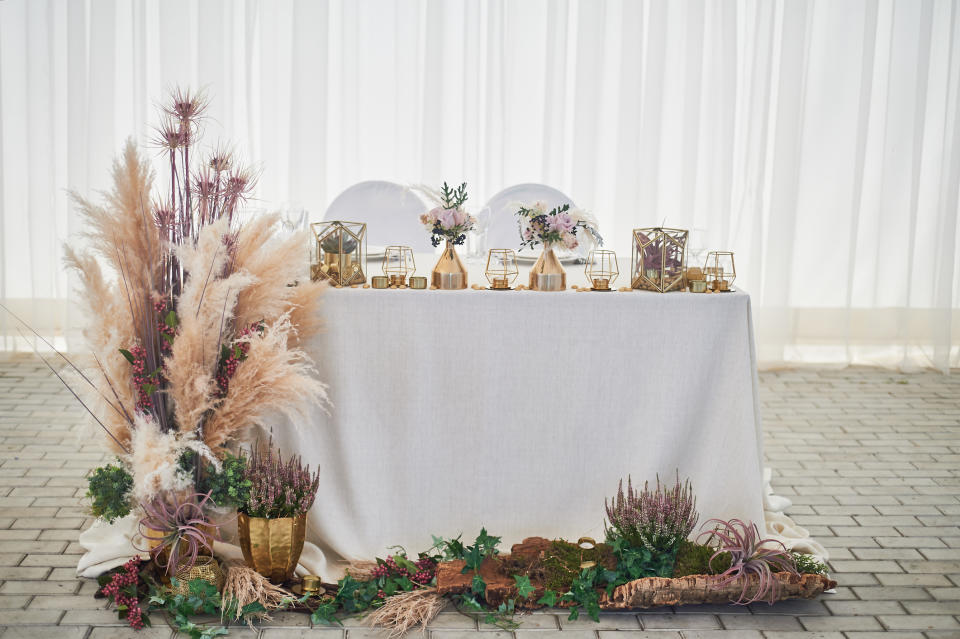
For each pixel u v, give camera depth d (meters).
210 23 5.08
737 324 2.99
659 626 2.72
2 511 3.34
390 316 2.95
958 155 5.36
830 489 3.81
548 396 3.01
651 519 2.86
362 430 3.00
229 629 2.64
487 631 2.67
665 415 3.02
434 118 5.28
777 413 4.78
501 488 3.06
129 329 2.73
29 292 5.37
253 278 2.70
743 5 5.35
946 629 2.75
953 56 5.36
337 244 2.98
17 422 4.26
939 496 3.76
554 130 5.34
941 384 5.34
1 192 5.18
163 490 2.71
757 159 5.38
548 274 3.03
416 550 3.05
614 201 5.46
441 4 5.18
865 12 5.30
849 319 5.60
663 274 3.02
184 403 2.67
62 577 2.88
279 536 2.75
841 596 2.93
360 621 2.70
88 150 5.14
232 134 5.20
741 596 2.78
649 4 5.27
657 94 5.31
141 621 2.61
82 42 5.07
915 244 5.62
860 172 5.43
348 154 5.36
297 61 5.14
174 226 2.80
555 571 2.84
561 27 5.24
